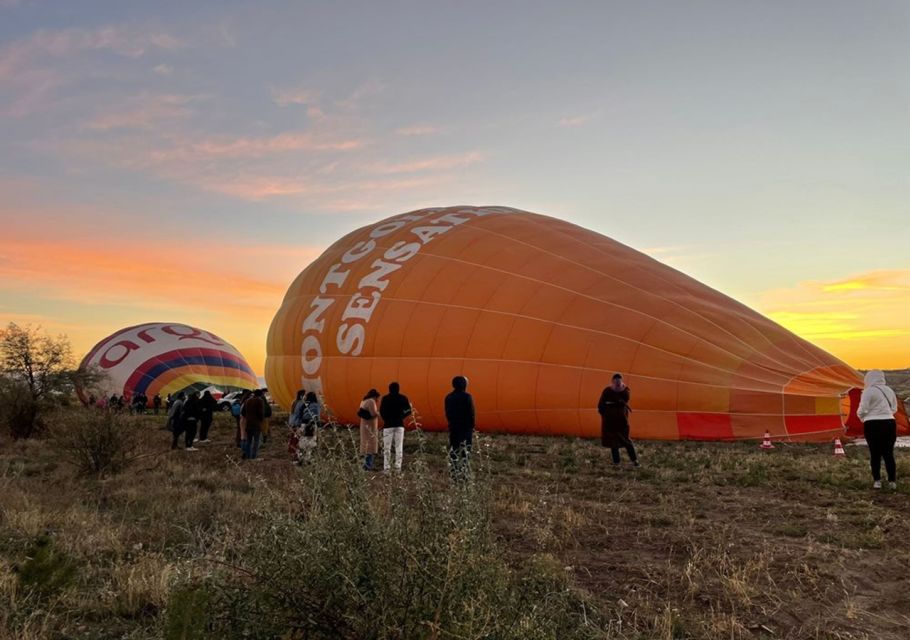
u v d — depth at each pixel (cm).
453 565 338
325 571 344
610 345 1675
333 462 405
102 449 1257
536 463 1303
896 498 944
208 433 2239
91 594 527
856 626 496
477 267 1916
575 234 2034
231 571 378
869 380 1032
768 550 686
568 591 498
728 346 1650
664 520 825
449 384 1797
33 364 2108
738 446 1520
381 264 2073
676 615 503
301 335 2153
